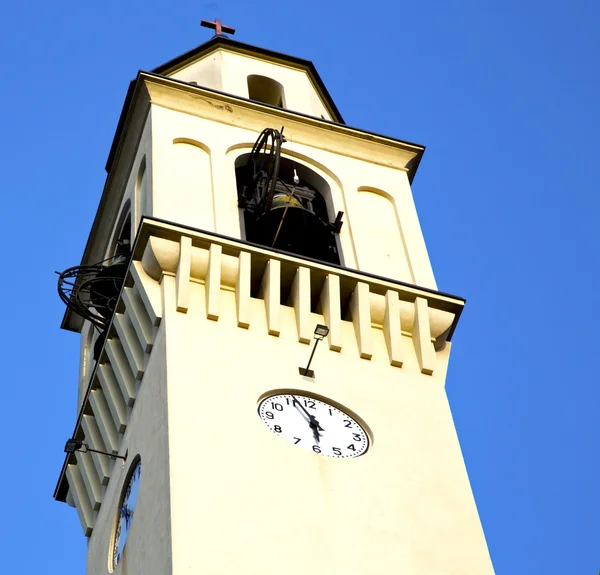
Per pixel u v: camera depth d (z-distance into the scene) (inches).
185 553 1380.4
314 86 2194.9
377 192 1942.7
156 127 1875.0
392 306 1716.3
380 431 1589.6
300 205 1822.1
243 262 1672.0
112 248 1968.5
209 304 1633.9
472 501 1549.0
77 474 1798.7
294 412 1571.1
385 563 1450.5
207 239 1678.2
